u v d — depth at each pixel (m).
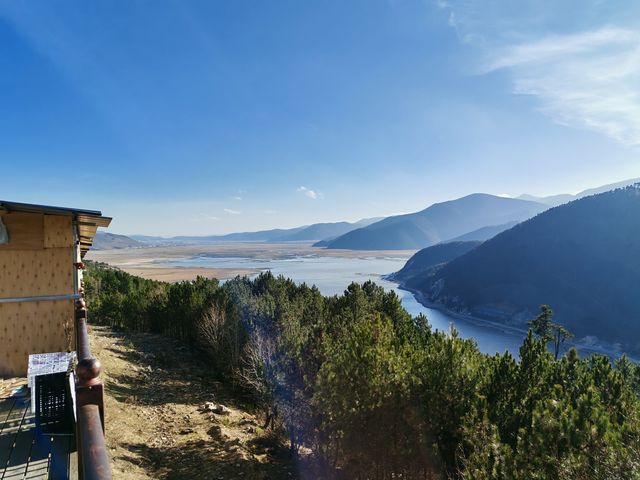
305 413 13.05
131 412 13.20
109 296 31.84
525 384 10.23
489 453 6.97
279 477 11.21
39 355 8.12
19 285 9.12
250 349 18.86
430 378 9.68
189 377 19.67
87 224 10.71
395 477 9.83
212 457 11.15
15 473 5.17
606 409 9.49
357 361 10.04
